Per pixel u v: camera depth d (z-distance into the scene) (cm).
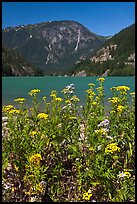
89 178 544
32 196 555
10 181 565
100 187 546
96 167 530
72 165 632
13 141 561
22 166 555
